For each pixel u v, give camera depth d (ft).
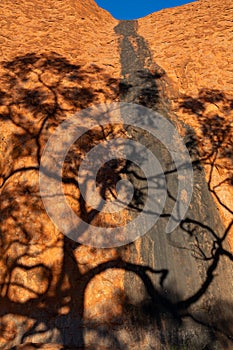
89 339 13.74
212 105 27.86
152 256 17.53
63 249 16.76
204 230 18.88
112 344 13.66
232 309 15.28
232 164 22.47
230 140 24.30
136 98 28.91
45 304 14.83
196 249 17.93
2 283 15.38
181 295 15.79
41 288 15.29
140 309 15.12
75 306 14.88
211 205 20.30
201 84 30.91
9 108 23.65
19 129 22.21
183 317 14.85
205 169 22.47
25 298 14.93
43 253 16.39
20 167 19.99
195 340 13.94
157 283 16.29
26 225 17.21
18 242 16.55
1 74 27.58
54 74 29.09
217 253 17.71
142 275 16.57
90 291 15.47
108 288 15.71
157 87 30.71
